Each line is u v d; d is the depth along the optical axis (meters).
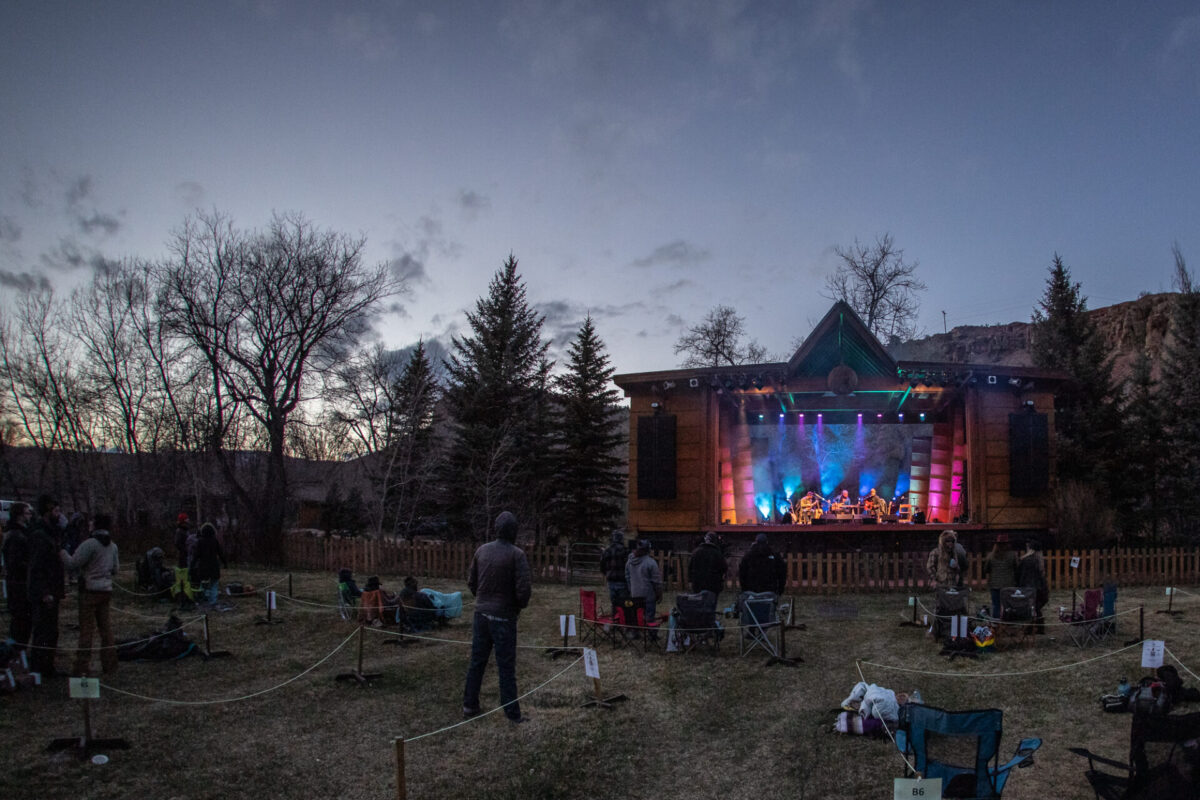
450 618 16.36
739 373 24.27
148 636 13.55
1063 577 20.75
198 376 33.09
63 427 38.72
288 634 15.26
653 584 14.63
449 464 34.72
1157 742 6.32
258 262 31.89
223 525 32.25
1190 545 27.45
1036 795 7.67
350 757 8.74
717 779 8.29
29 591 11.17
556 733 9.51
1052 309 32.16
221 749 8.92
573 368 35.97
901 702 9.60
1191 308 31.80
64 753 8.56
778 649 13.84
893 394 26.78
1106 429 29.12
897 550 23.72
